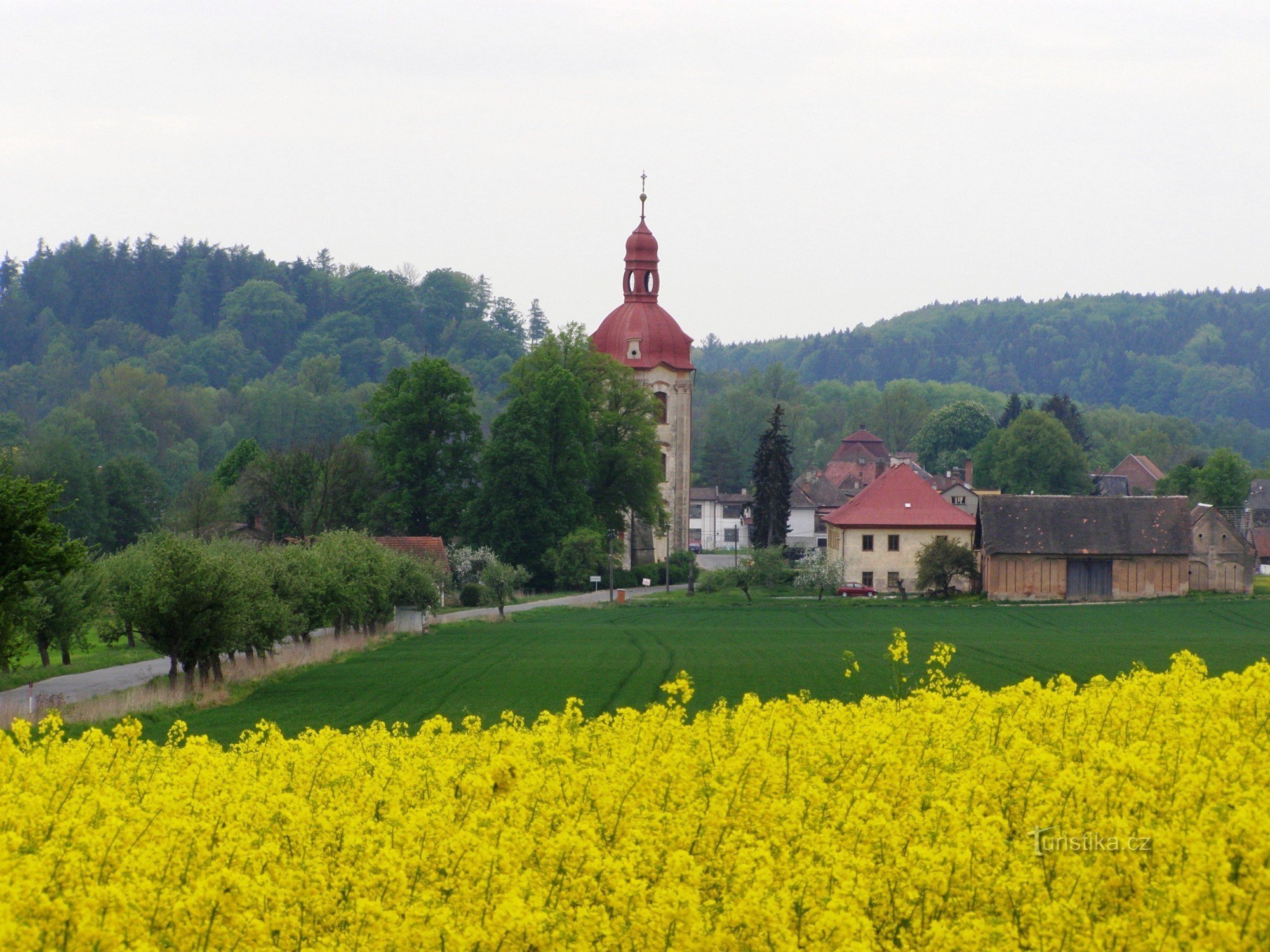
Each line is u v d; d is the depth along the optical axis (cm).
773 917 1589
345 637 7900
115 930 1555
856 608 11369
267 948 1633
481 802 2152
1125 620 10025
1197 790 1942
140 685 5984
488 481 13212
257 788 2186
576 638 8588
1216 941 1465
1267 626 9506
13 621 4991
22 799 1966
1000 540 12269
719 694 5659
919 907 1719
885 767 2256
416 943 1595
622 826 2017
